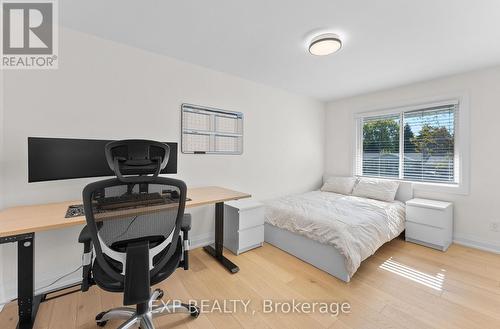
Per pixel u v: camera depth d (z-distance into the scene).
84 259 1.14
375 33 1.82
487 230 2.49
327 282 1.89
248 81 2.97
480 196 2.53
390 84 3.07
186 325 1.41
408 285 1.84
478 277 1.95
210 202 1.82
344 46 2.03
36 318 1.44
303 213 2.37
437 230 2.50
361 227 2.14
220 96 2.70
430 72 2.62
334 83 3.06
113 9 1.55
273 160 3.33
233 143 2.85
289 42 2.00
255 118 3.07
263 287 1.81
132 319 1.25
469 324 1.41
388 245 2.66
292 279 1.93
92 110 1.90
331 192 3.64
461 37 1.86
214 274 2.00
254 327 1.40
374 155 3.57
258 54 2.23
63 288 1.76
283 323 1.43
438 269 2.09
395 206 2.79
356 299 1.66
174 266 1.24
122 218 1.12
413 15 1.58
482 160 2.51
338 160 3.95
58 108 1.75
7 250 1.59
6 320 1.43
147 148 1.19
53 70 1.73
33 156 1.44
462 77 2.63
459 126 2.67
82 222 1.26
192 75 2.47
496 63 2.36
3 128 1.56
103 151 1.73
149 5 1.51
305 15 1.60
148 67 2.18
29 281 1.35
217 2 1.48
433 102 2.87
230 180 2.83
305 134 3.79
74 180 1.82
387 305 1.60
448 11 1.53
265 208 2.73
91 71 1.89
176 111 2.36
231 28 1.78
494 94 2.43
